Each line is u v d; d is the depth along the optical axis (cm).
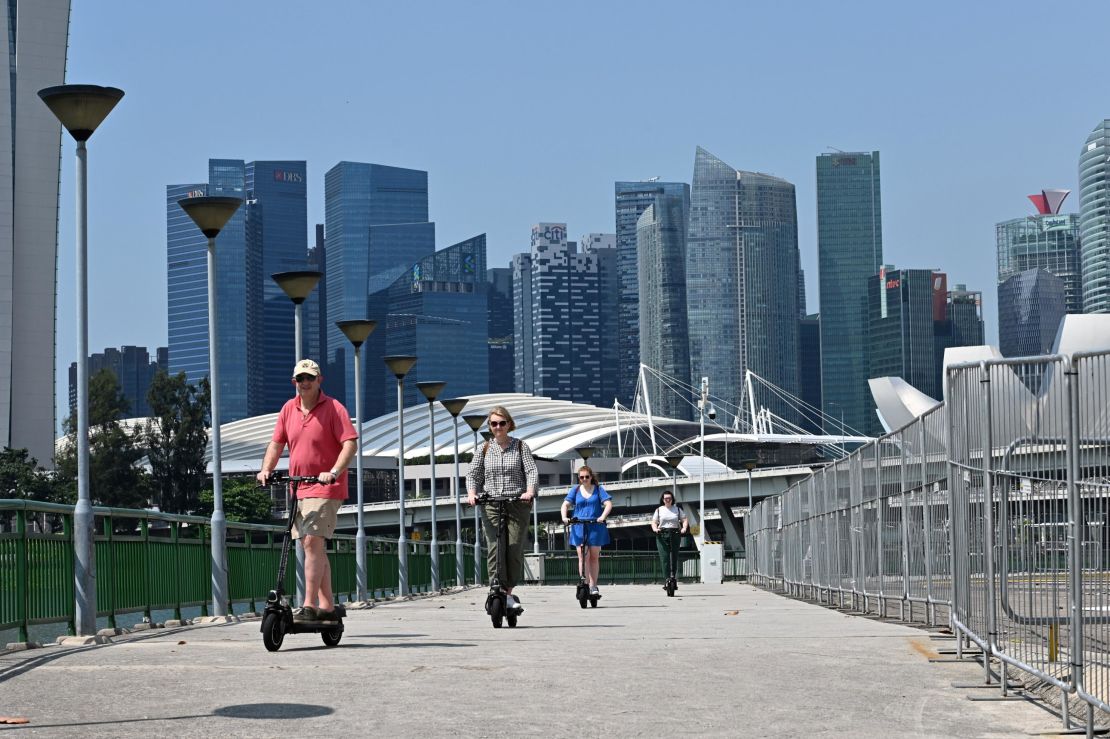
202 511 15700
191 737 764
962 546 1189
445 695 958
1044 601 909
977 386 1105
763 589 4334
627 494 16400
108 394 14900
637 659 1223
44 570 1536
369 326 3838
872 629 1670
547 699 942
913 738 797
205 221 2314
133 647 1391
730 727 829
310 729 801
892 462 1905
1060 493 888
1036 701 948
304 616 1352
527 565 8356
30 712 859
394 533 18975
